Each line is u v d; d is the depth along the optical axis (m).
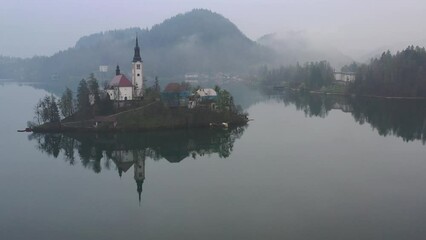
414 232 82.44
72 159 148.62
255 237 80.62
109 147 168.88
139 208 97.06
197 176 123.06
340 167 129.88
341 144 164.75
